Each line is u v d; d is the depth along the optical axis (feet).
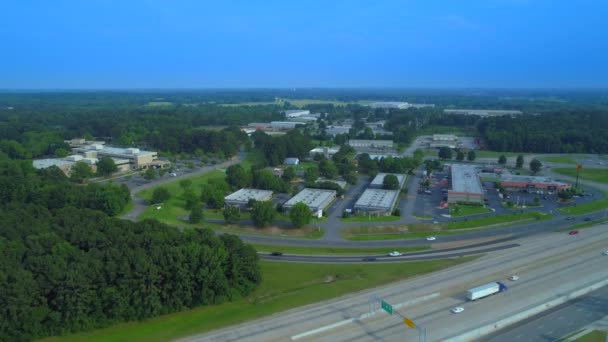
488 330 257.55
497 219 476.54
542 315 276.62
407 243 410.72
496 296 298.56
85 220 351.46
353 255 380.99
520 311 276.62
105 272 260.83
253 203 491.31
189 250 285.02
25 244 295.07
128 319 261.85
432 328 257.14
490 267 350.02
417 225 454.81
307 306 284.61
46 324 245.45
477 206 522.47
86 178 638.53
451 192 536.83
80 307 246.68
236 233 434.30
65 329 247.09
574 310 282.97
